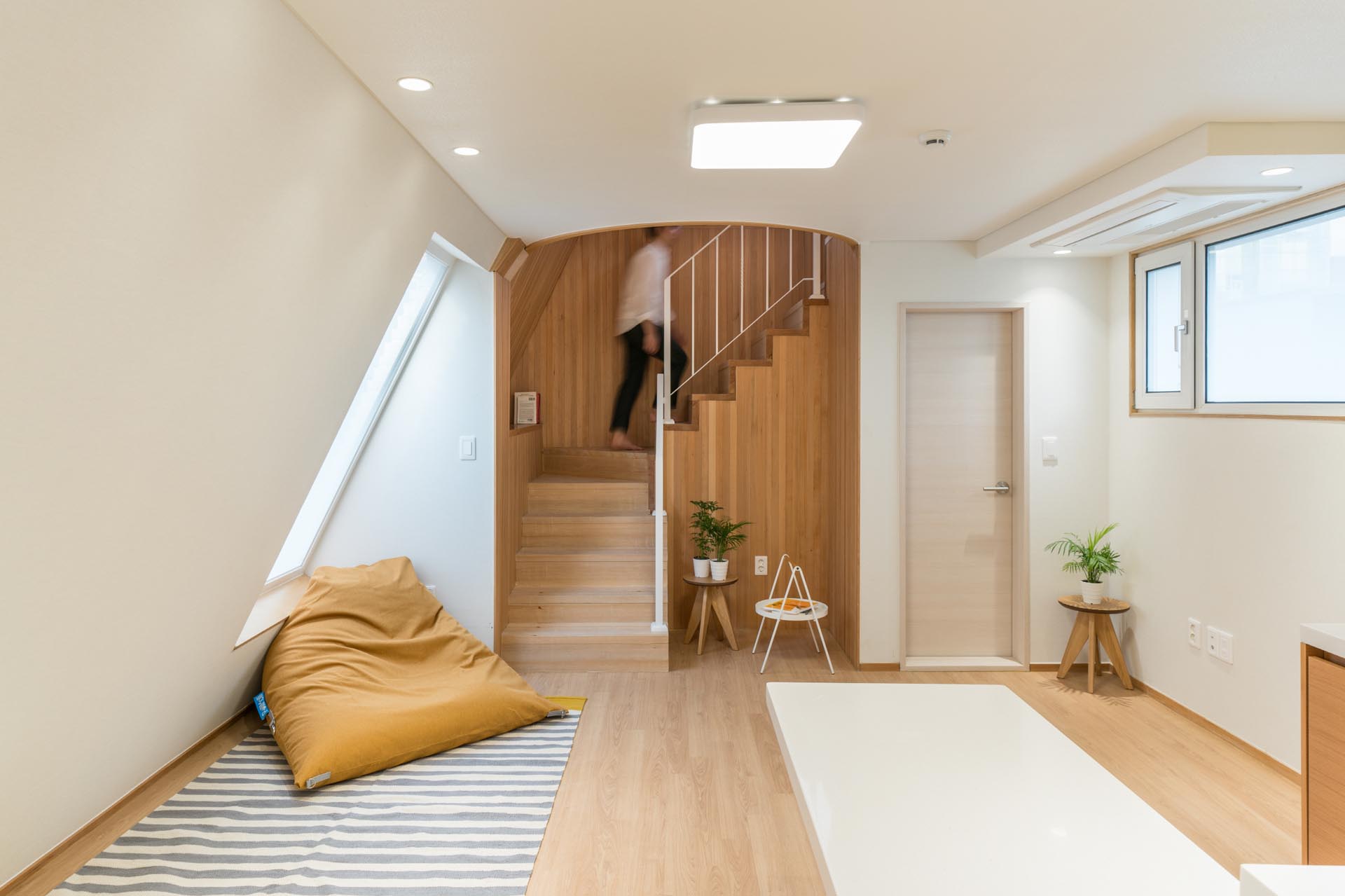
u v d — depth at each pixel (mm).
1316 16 1971
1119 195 3221
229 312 2162
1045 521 4594
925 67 2275
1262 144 2703
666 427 5367
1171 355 4098
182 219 1813
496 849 2648
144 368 1924
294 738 3174
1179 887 1017
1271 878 839
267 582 4043
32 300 1522
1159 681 4129
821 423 5402
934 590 4758
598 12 1936
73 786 2557
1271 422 3361
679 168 3195
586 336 6219
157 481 2197
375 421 4445
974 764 1388
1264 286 3455
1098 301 4570
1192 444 3863
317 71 2068
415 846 2654
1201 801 3064
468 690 3621
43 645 2068
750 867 2582
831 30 2043
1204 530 3781
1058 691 4297
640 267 6211
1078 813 1211
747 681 4422
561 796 3061
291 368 2664
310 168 2230
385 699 3449
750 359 5910
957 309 4613
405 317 4285
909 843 1121
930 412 4719
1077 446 4582
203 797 2963
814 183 3416
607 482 5543
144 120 1575
